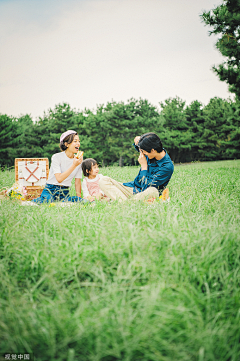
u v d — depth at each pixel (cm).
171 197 390
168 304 138
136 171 961
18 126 3969
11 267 188
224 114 3825
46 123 4150
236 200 340
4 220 252
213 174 733
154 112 5000
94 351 120
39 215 273
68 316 134
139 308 137
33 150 3803
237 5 1120
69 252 185
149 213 261
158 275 161
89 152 3884
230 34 1145
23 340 121
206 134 3912
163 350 120
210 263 176
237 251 185
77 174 495
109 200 396
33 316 133
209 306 141
